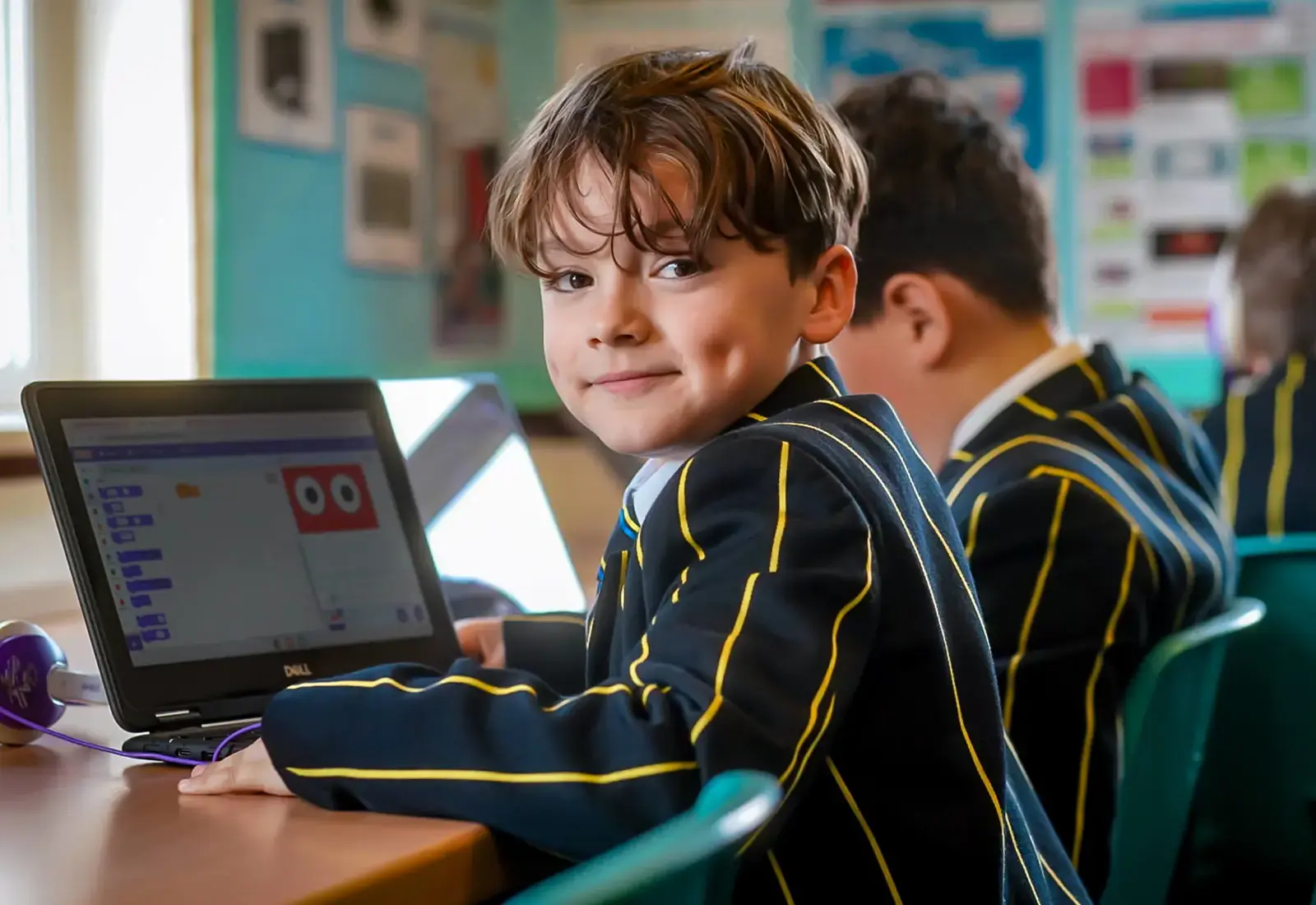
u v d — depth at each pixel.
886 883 0.87
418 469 1.62
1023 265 1.43
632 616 0.93
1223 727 1.64
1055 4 2.97
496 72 2.68
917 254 1.42
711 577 0.83
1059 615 1.21
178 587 1.13
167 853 0.76
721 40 2.86
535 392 2.79
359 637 1.23
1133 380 1.47
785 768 0.75
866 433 0.93
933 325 1.42
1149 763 1.22
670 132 0.91
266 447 1.25
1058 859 1.05
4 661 1.05
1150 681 1.17
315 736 0.86
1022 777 1.08
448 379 1.73
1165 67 2.99
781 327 0.95
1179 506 1.35
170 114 2.03
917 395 1.45
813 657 0.78
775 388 0.96
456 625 1.35
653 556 0.88
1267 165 2.99
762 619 0.79
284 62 2.19
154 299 2.05
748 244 0.92
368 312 2.40
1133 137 3.00
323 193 2.29
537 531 1.72
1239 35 2.98
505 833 0.81
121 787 0.92
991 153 1.44
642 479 1.01
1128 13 2.98
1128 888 1.24
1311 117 2.97
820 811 0.87
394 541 1.31
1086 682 1.21
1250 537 1.92
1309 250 2.15
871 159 1.43
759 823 0.60
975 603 0.97
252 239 2.14
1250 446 1.98
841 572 0.81
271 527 1.21
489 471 1.70
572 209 0.93
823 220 0.98
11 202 1.94
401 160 2.46
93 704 1.10
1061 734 1.20
